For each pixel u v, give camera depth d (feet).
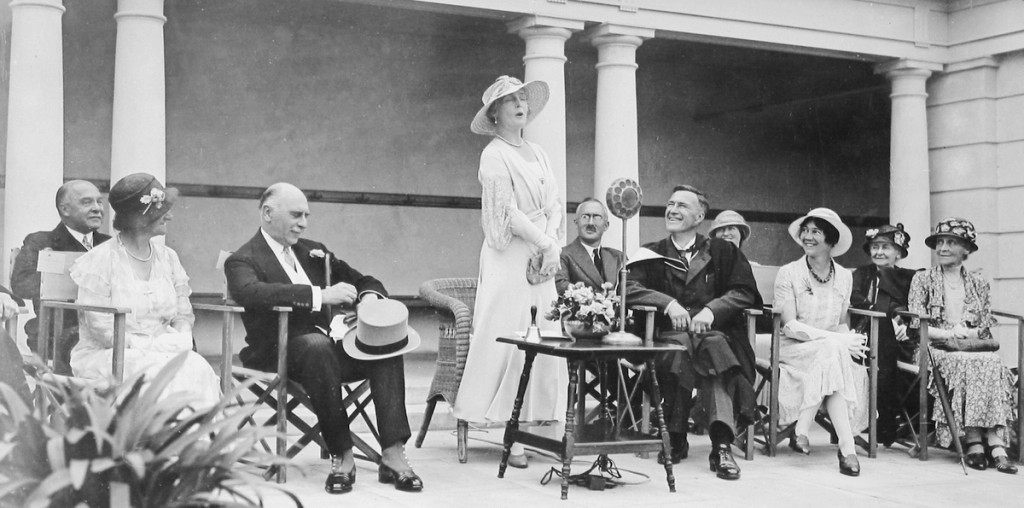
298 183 38.45
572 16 31.14
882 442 23.94
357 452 21.50
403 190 40.47
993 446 22.12
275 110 38.06
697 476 19.88
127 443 9.23
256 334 18.43
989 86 37.60
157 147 26.68
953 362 22.44
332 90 39.09
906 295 24.64
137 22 26.58
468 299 23.17
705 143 48.01
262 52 37.76
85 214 20.51
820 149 50.85
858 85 48.14
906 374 23.75
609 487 18.39
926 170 38.01
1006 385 22.13
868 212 51.96
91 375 16.22
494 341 20.24
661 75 46.80
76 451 9.27
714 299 21.09
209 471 9.61
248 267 18.11
